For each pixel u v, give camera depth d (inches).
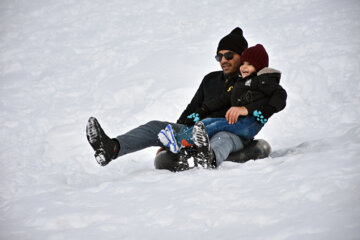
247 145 517.7
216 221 309.6
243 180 390.6
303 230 270.7
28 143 778.2
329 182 339.9
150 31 1648.6
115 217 338.6
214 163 457.7
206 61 1179.3
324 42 1174.3
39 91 1139.9
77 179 534.9
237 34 592.7
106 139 452.1
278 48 1205.7
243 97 510.9
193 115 542.9
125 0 2138.3
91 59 1376.7
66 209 362.0
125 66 1251.8
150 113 884.0
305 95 882.1
